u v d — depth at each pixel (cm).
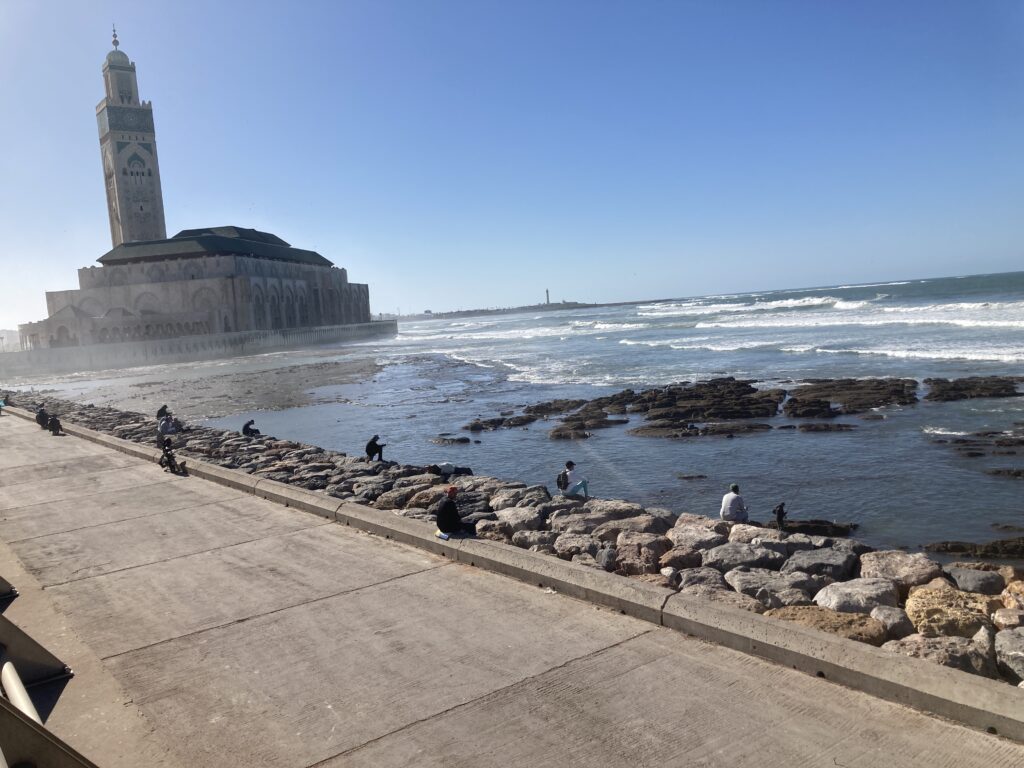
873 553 850
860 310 8812
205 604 746
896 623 612
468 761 452
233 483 1344
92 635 680
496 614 681
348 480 1473
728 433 2436
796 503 1606
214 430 2567
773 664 557
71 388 6109
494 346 8644
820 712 486
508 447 2442
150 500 1281
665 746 455
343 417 3400
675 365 4853
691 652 583
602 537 971
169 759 471
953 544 1245
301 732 496
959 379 3098
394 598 735
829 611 637
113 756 477
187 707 537
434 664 584
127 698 554
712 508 1602
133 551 959
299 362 7812
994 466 1786
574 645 606
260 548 940
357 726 500
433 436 2744
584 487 1500
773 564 834
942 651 550
